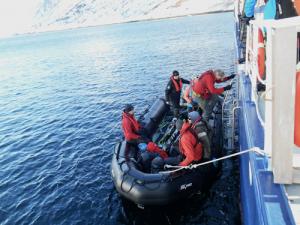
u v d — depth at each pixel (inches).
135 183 273.3
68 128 587.2
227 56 1077.8
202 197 300.5
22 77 1398.9
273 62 90.0
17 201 349.4
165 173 273.6
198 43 1561.3
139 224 281.1
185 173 274.2
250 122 158.2
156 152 309.4
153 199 267.7
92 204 322.3
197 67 984.9
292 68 88.5
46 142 526.6
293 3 138.3
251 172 139.3
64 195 346.9
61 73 1328.7
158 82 869.2
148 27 4286.4
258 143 134.2
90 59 1660.9
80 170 401.4
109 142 484.4
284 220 92.9
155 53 1464.1
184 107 412.8
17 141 553.3
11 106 858.1
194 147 265.4
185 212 285.7
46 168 422.6
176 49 1475.1
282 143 98.7
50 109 758.5
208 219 276.1
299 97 97.9
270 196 102.3
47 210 324.5
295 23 83.5
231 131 341.7
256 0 227.6
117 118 606.5
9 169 435.8
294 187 105.7
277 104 94.1
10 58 2632.9
